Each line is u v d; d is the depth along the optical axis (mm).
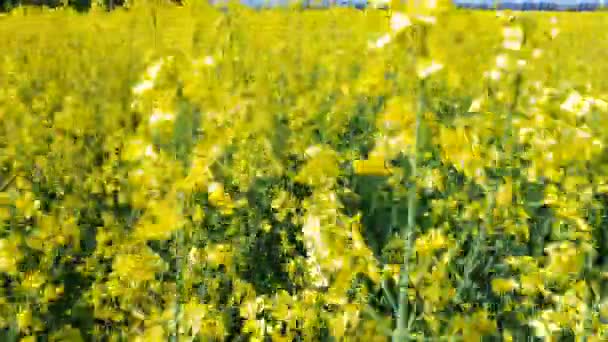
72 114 5469
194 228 1929
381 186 2975
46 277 2408
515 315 2363
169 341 1867
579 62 6184
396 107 1609
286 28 7117
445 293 1766
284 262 2855
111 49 8883
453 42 1378
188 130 1779
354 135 4828
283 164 3668
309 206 2070
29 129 5180
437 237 1794
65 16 12938
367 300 1984
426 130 1595
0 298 2168
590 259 2135
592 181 2668
